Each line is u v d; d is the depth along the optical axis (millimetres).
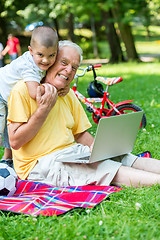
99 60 21797
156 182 3201
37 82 3316
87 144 3852
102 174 3328
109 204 2951
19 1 22266
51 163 3391
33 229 2582
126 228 2504
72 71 3385
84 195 3074
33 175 3475
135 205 2826
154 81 12547
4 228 2590
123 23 18797
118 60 20750
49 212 2779
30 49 3342
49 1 21188
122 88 8812
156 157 4375
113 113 5781
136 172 3293
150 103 7824
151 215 2730
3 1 21547
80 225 2555
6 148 4059
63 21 28688
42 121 3268
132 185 3279
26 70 3334
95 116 5926
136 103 7922
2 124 3822
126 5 17938
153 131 5504
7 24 24906
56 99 3297
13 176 3303
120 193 3092
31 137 3328
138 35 47500
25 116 3303
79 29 31094
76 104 3799
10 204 2951
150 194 3043
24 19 23125
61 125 3535
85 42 29109
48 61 3246
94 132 5723
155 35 48219
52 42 3193
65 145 3531
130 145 3674
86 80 7086
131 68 16219
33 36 3252
